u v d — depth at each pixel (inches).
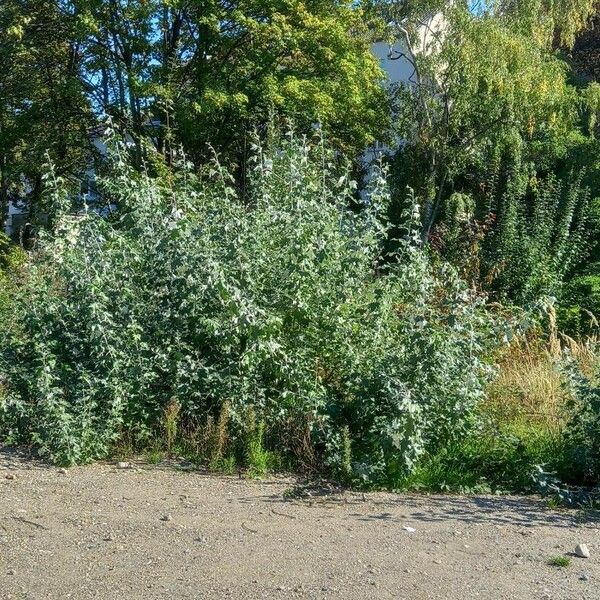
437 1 801.6
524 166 781.3
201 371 318.3
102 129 840.3
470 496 289.4
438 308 332.2
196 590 191.9
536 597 196.1
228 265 324.8
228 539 225.8
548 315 461.7
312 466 303.1
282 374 313.3
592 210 709.3
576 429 315.9
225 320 314.0
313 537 230.7
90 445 302.7
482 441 319.0
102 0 812.6
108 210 472.7
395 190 829.8
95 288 314.0
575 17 837.8
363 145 847.7
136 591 190.7
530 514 268.4
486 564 216.8
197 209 364.2
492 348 336.2
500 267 604.7
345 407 311.4
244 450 306.0
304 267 318.3
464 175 850.8
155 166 672.4
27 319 327.0
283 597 189.6
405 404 280.2
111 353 312.3
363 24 871.1
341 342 321.1
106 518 239.8
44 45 884.0
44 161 877.8
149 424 323.3
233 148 839.7
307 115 787.4
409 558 217.9
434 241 628.7
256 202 369.1
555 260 633.0
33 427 318.3
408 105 853.8
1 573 198.5
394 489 290.2
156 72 819.4
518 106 783.7
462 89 785.6
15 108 914.1
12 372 323.9
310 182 355.6
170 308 327.9
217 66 845.2
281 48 826.8
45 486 270.4
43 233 354.9
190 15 842.8
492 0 800.9
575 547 233.5
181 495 266.5
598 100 820.0
